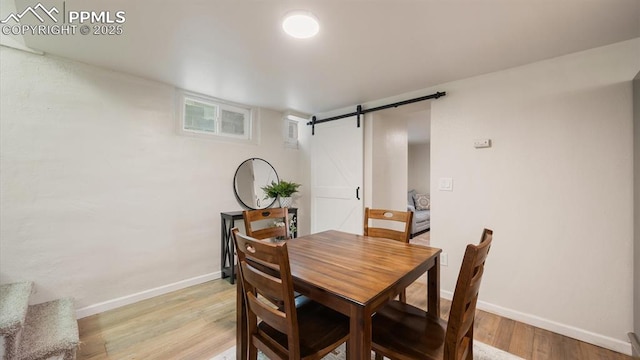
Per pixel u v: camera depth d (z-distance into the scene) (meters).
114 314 2.24
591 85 1.91
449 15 1.54
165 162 2.69
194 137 2.92
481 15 1.53
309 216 4.06
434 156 2.68
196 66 2.27
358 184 3.39
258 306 1.20
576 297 1.95
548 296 2.06
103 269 2.30
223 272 3.08
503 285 2.26
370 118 3.33
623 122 1.80
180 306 2.39
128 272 2.44
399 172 3.91
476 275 1.09
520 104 2.20
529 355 1.75
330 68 2.30
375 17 1.56
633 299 1.76
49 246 2.05
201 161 2.97
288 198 3.68
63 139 2.11
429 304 1.64
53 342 1.53
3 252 1.88
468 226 2.46
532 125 2.14
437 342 1.17
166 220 2.69
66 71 2.12
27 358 1.43
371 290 1.09
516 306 2.19
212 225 3.06
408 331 1.25
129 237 2.45
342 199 3.58
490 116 2.35
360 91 2.90
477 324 2.12
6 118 1.89
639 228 1.68
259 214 2.05
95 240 2.26
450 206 2.57
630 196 1.78
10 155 1.90
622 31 1.68
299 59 2.13
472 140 2.44
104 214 2.31
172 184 2.74
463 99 2.50
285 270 1.02
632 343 1.71
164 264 2.67
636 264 1.72
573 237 1.97
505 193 2.26
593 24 1.61
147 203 2.56
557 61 2.04
